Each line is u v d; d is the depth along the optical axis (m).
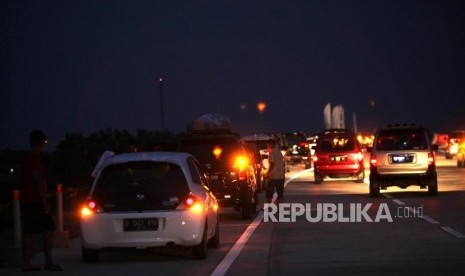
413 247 15.66
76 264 14.94
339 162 38.50
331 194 31.64
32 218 14.02
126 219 14.50
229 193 22.42
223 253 15.80
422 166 28.70
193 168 15.64
